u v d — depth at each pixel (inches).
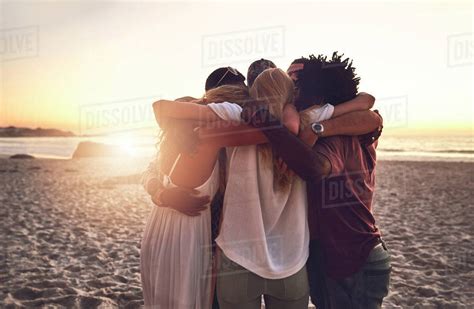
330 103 86.0
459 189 445.7
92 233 261.0
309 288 87.4
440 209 337.4
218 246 81.4
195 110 77.9
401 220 297.0
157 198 82.2
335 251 82.2
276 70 79.7
